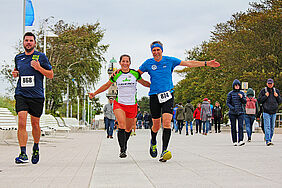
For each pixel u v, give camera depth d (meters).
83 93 43.91
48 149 11.82
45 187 4.93
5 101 23.47
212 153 10.01
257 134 25.27
